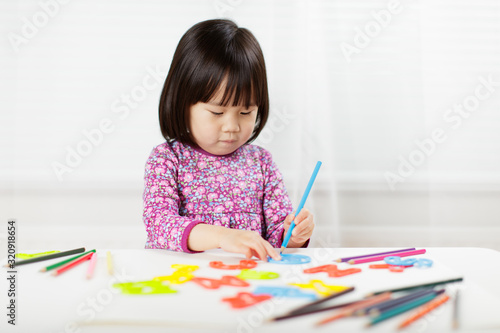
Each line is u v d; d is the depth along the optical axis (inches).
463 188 57.6
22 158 53.9
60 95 54.2
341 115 56.5
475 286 21.7
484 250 30.1
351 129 56.7
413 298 19.0
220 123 34.8
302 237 32.8
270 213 40.0
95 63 54.5
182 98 35.7
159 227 32.4
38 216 54.4
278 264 26.2
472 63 57.5
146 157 54.8
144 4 54.8
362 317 17.3
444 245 57.7
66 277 23.4
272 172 41.4
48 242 54.4
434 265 25.8
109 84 54.6
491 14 57.4
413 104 57.1
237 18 55.2
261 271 24.5
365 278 23.1
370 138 56.8
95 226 54.9
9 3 53.6
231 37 35.1
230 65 33.6
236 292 20.6
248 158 40.6
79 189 54.6
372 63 56.7
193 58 34.9
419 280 22.7
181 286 21.6
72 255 28.9
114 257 27.9
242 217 38.3
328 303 19.0
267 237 39.4
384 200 57.1
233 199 38.4
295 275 23.7
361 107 56.7
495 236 57.9
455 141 57.5
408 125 57.1
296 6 55.4
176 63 36.6
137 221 55.1
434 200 57.7
